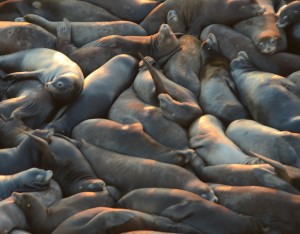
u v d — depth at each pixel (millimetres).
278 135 30656
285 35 37125
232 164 29766
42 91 34438
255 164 29688
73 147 31031
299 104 32344
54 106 34094
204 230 26203
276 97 32719
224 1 38750
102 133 31859
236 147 30984
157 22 39938
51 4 40844
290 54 36281
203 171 30141
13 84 35781
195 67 36250
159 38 37188
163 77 35000
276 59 35969
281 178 28375
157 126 32281
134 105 33469
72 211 27625
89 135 32094
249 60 36125
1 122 32750
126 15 40812
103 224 25766
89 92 34219
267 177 28516
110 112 33812
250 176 28828
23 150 30875
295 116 31859
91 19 40438
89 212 26594
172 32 37625
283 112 32094
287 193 27375
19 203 27516
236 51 36906
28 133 30688
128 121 32656
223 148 30844
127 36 38156
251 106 33344
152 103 33906
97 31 38750
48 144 30469
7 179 29391
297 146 30172
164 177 29094
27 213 27453
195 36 39219
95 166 30734
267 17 38125
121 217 25953
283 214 26672
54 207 27781
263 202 27094
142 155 30797
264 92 33156
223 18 38688
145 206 27562
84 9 40625
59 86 33562
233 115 33094
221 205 27547
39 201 27547
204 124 32281
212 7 38938
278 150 30281
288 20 37031
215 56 36625
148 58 36625
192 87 35031
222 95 33875
